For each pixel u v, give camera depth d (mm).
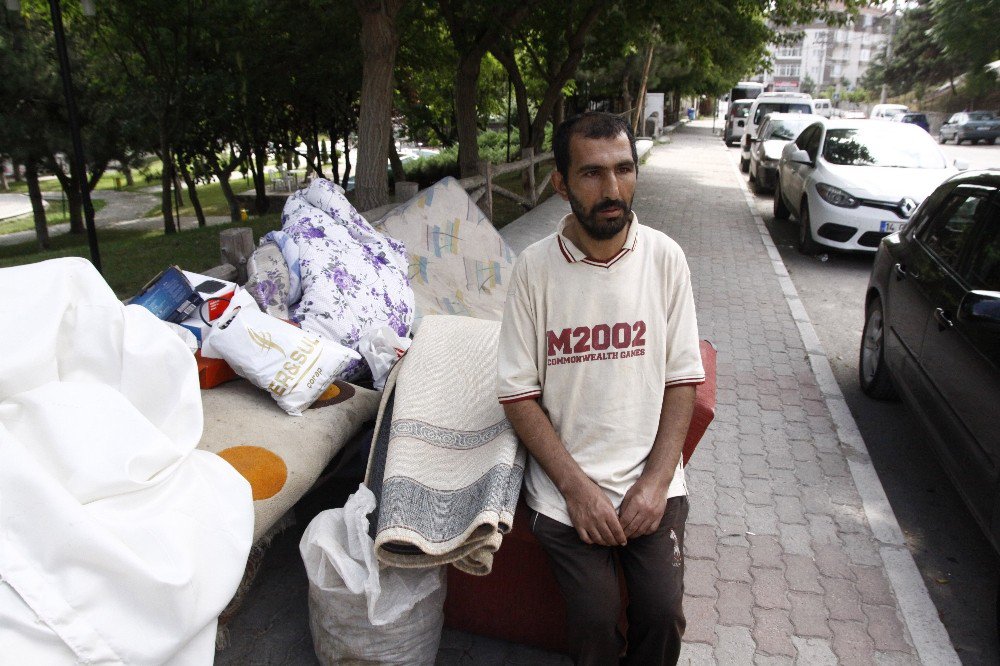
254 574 2547
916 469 3975
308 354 2779
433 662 2314
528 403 2027
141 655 1604
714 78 27219
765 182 13617
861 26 97500
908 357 3926
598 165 1825
